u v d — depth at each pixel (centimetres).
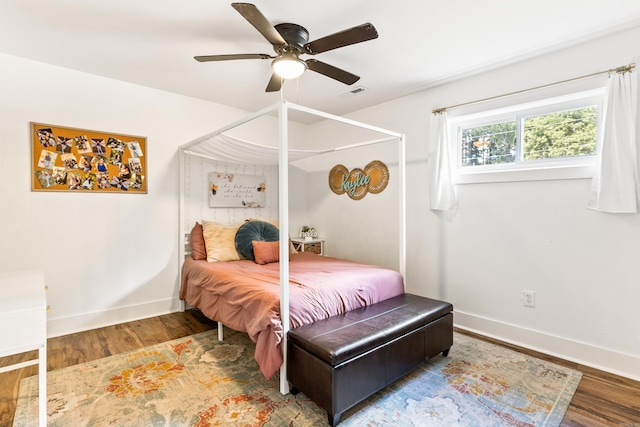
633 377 226
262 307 215
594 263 243
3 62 268
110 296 323
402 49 257
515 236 282
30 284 198
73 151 301
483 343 282
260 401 198
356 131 420
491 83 295
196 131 375
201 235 369
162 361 247
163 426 175
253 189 436
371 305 256
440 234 333
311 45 207
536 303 271
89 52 265
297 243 458
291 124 474
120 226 328
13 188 274
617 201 226
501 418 183
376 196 398
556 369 237
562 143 266
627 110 222
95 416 182
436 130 327
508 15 211
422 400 200
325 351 175
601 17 213
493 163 305
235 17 214
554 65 259
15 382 215
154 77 315
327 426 176
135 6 202
